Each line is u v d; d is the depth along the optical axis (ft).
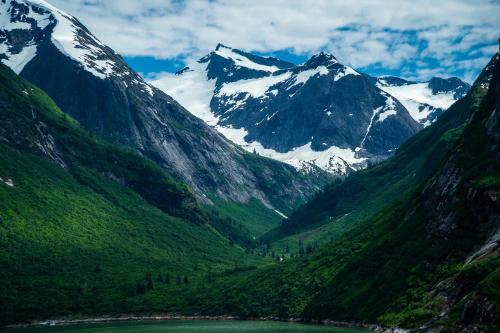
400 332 556.51
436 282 593.01
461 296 533.14
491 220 588.91
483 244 576.20
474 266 533.55
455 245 611.88
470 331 416.46
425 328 523.29
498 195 597.52
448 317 477.77
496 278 444.14
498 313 406.00
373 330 608.60
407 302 603.67
